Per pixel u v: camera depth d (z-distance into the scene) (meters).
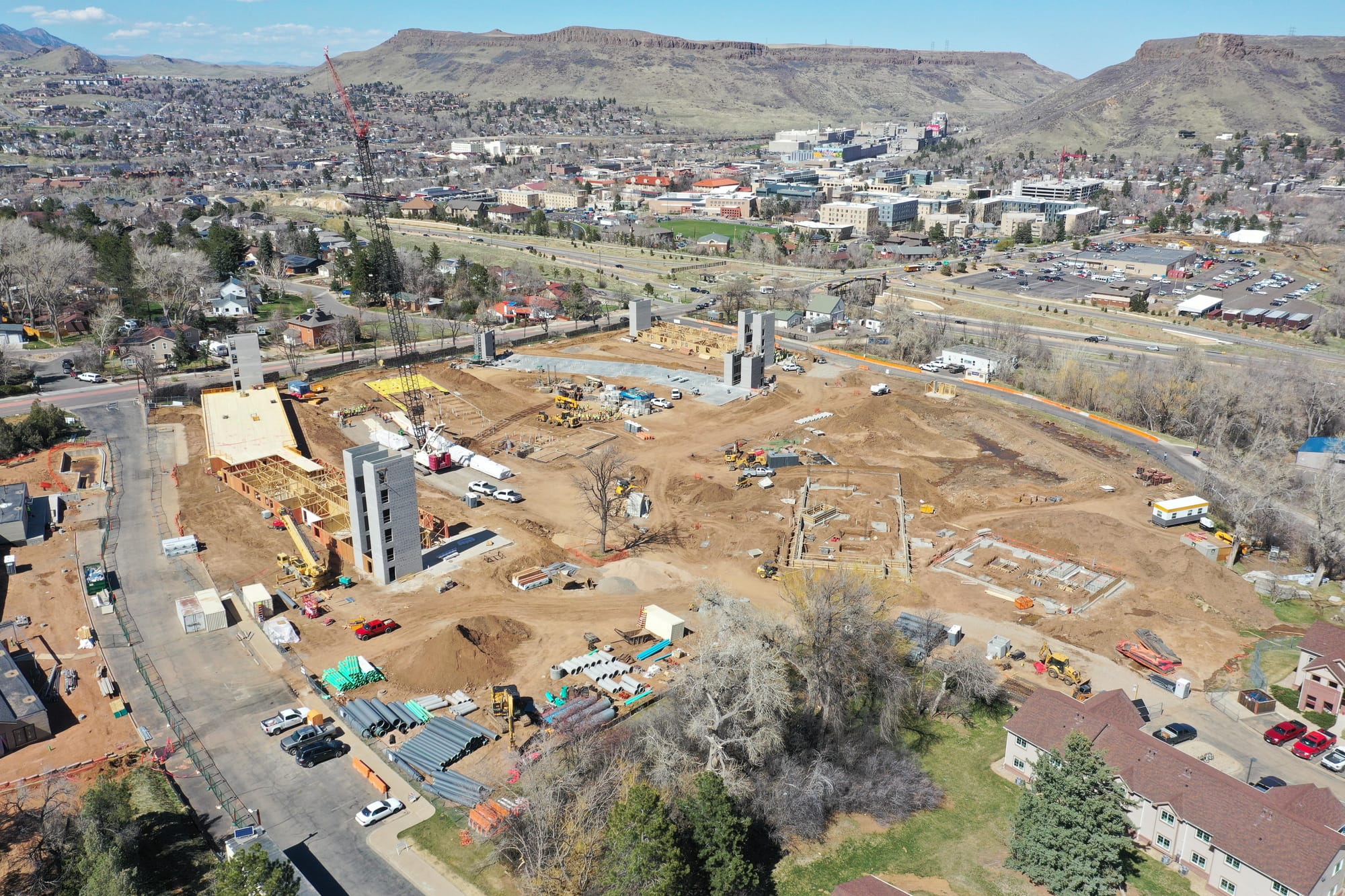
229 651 94.81
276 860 62.06
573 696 87.38
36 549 114.88
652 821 63.12
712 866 65.62
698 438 159.25
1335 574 114.00
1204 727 85.19
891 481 140.75
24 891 63.66
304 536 120.12
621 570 113.12
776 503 132.12
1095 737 76.12
